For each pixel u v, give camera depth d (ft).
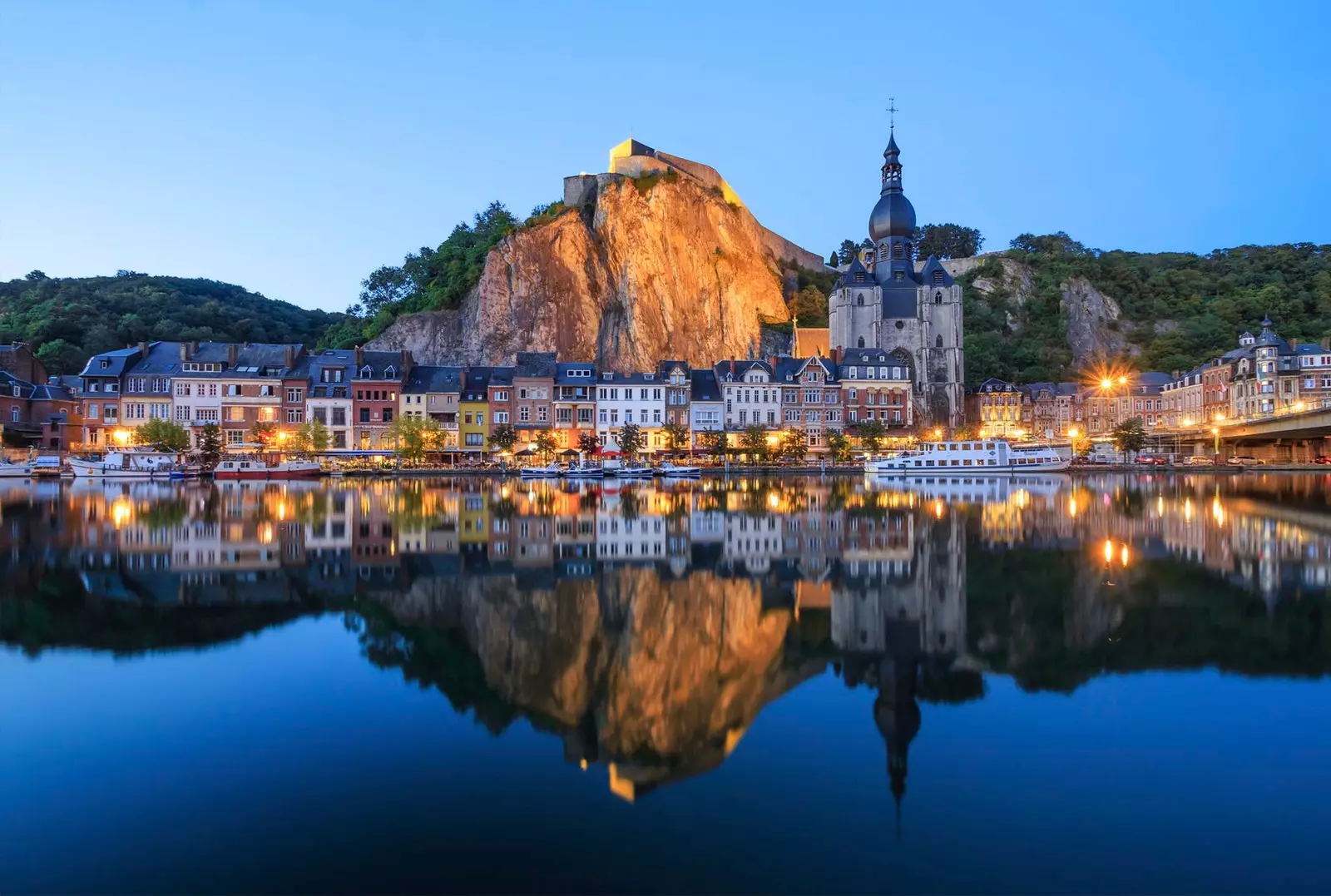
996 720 39.24
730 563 83.61
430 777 32.99
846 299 472.85
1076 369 564.71
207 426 315.78
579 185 540.52
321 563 82.89
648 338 479.41
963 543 98.89
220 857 27.32
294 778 32.86
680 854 27.35
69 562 83.15
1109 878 26.32
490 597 66.23
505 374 363.97
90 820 29.55
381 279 551.18
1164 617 59.31
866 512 139.95
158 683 43.96
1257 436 353.92
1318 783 32.65
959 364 474.49
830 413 387.96
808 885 25.76
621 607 62.49
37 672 45.83
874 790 31.89
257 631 54.75
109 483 250.37
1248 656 49.60
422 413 353.92
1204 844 28.22
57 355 399.24
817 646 51.57
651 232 506.89
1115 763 34.40
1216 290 623.36
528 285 472.85
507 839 28.45
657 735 37.29
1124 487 217.97
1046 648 51.31
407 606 62.49
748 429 357.20
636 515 135.64
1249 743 36.42
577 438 362.33
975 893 25.49
